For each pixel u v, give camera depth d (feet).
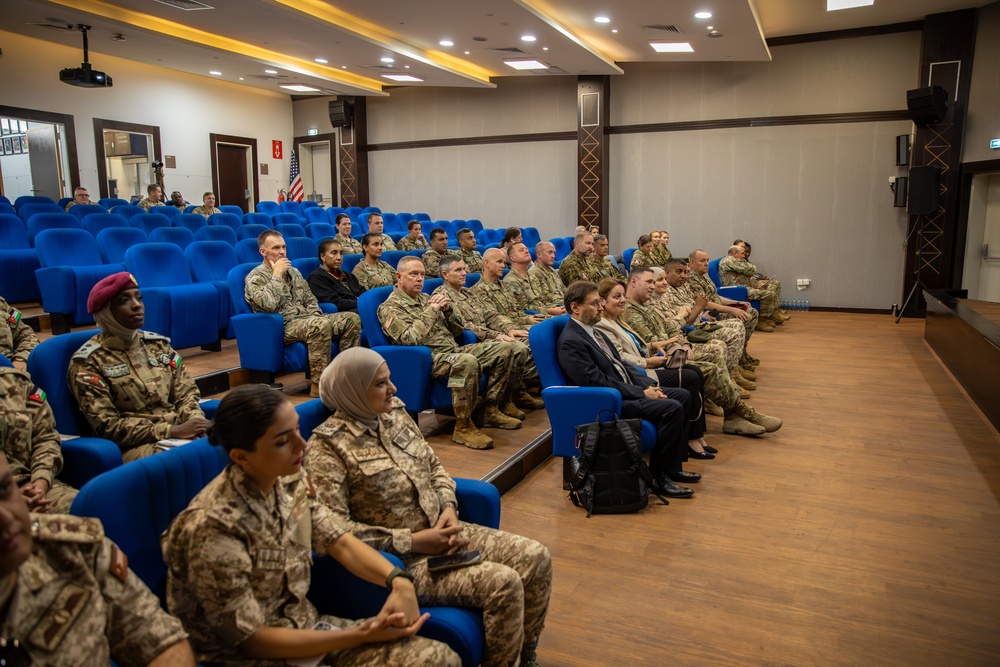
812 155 30.07
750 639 6.90
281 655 4.33
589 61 29.66
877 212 29.25
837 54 29.09
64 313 16.06
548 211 36.29
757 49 27.58
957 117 26.55
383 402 5.91
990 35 25.50
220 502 4.35
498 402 13.30
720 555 8.64
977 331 15.62
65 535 3.42
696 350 13.23
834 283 30.37
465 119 37.70
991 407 13.97
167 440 6.93
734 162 31.50
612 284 11.87
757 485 10.90
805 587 7.88
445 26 25.31
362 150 40.47
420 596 5.55
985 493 10.52
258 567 4.49
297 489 4.96
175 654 3.73
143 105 35.58
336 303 16.19
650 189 33.27
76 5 23.47
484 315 15.25
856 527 9.40
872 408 15.15
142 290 14.44
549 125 35.68
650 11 22.93
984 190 26.86
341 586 5.35
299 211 34.30
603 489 9.86
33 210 23.02
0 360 7.55
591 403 10.11
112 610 3.61
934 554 8.64
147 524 4.76
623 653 6.69
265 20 24.40
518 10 22.44
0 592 3.08
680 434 10.47
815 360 20.16
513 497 10.52
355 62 30.83
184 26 26.76
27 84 30.81
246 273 14.51
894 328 25.86
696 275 19.11
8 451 6.27
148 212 25.20
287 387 14.92
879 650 6.72
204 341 15.85
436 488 6.31
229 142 39.93
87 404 7.47
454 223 31.19
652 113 32.76
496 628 5.38
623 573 8.21
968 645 6.77
